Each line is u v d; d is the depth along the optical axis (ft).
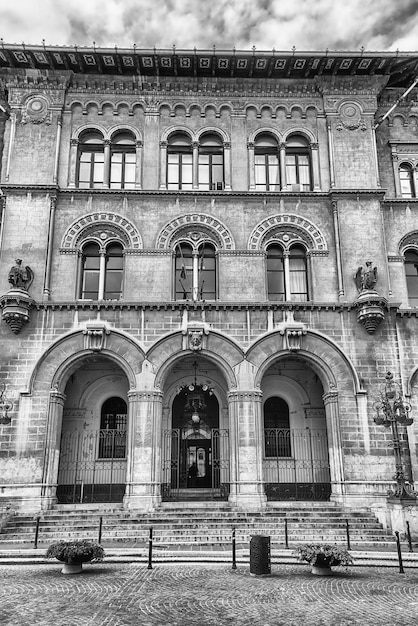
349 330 85.46
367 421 81.46
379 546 64.90
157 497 78.18
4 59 92.99
